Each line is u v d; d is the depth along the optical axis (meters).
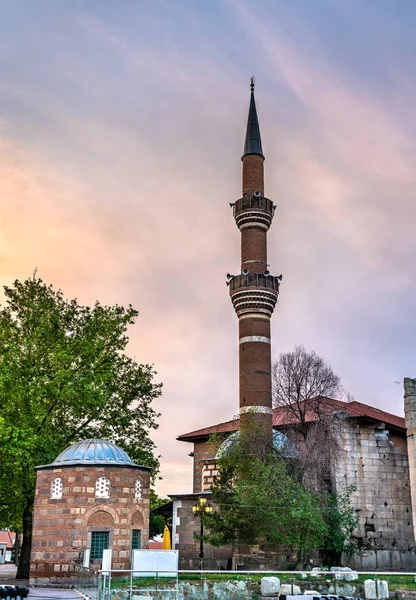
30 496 44.72
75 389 46.22
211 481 50.72
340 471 46.69
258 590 29.19
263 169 59.28
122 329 52.50
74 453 40.16
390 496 47.53
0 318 49.97
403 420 57.88
